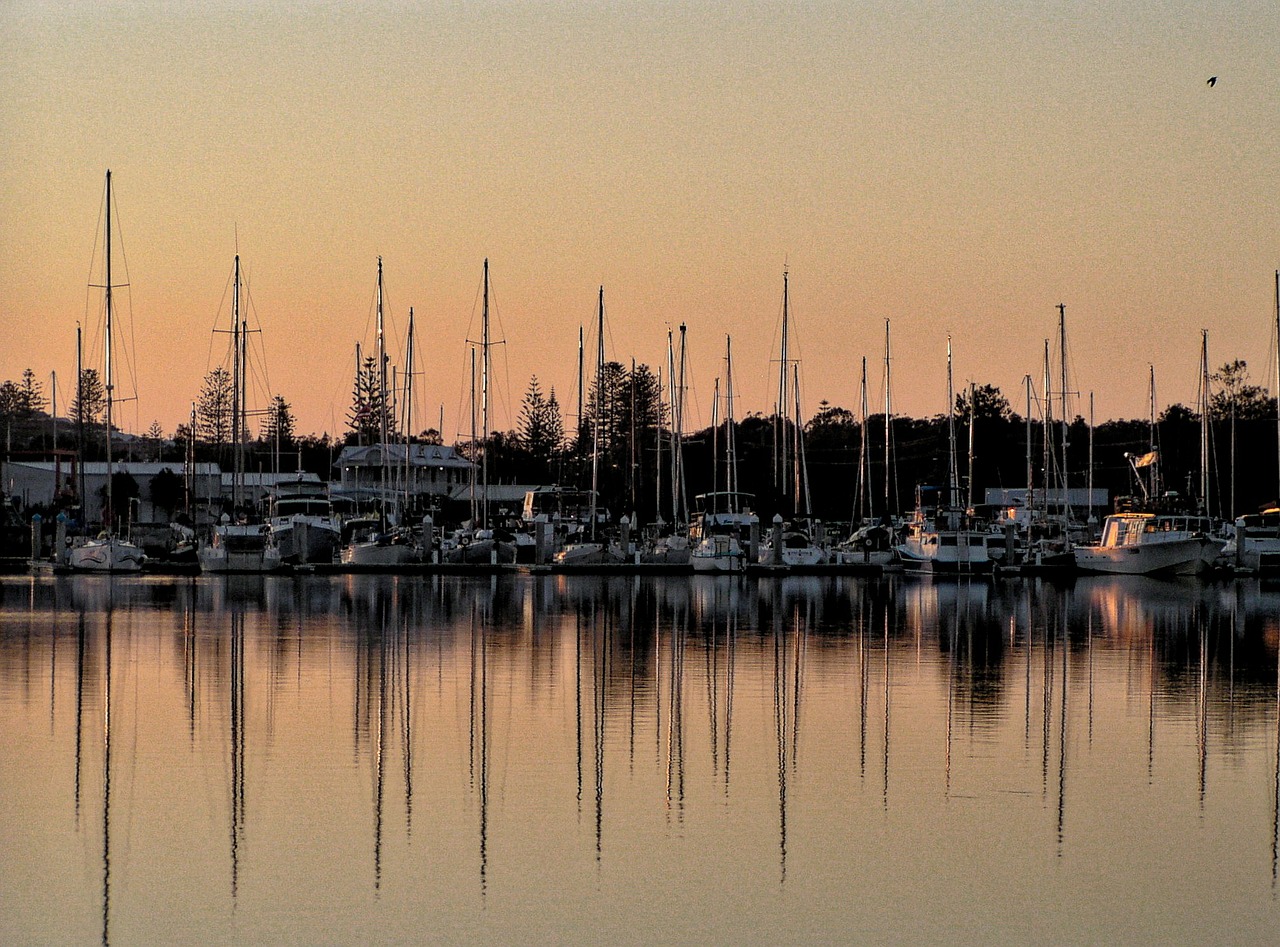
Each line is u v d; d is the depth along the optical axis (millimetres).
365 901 54156
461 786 70375
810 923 52250
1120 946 50562
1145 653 125688
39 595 190875
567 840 61562
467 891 55188
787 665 114938
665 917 52750
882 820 64875
